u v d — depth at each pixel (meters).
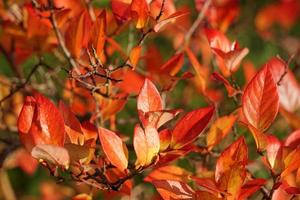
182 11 0.71
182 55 0.82
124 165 0.65
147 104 0.66
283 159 0.66
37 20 0.88
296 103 0.85
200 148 0.77
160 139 0.66
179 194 0.65
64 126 0.65
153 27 0.71
